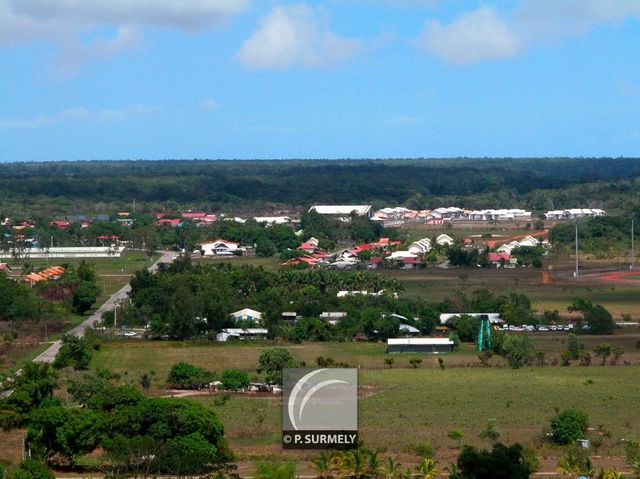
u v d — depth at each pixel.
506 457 127.88
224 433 150.38
